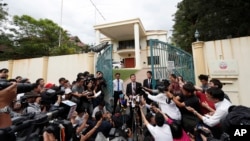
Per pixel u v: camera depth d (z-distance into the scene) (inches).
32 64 318.0
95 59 265.0
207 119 96.6
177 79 159.9
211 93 95.8
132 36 804.6
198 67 200.7
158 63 189.8
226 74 185.9
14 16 658.8
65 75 281.6
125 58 845.2
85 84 178.5
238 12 287.4
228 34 331.3
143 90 167.9
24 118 51.2
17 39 660.7
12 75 334.0
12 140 39.8
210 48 198.8
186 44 519.5
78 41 1238.3
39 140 51.1
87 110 144.9
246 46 179.9
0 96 36.3
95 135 113.0
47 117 57.7
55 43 751.1
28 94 102.1
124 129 127.8
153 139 109.6
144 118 124.1
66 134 57.8
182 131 106.3
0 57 559.2
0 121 37.2
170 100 123.0
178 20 587.5
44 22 744.3
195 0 350.6
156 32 786.8
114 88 202.7
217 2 299.6
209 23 343.6
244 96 175.9
